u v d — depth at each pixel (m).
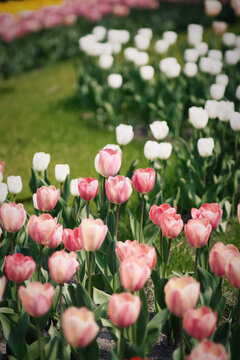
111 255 2.90
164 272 2.97
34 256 3.23
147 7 14.30
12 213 2.54
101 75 8.02
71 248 2.57
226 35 8.13
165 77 7.27
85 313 1.86
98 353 2.42
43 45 13.19
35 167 3.68
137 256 2.13
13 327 2.42
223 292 3.29
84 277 2.97
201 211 2.72
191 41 8.48
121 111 8.12
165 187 5.25
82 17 14.35
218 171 4.77
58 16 13.56
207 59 6.66
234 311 2.83
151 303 3.26
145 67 6.94
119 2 14.22
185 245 4.07
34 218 2.46
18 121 8.42
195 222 2.41
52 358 2.31
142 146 6.76
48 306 2.00
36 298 1.94
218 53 7.21
